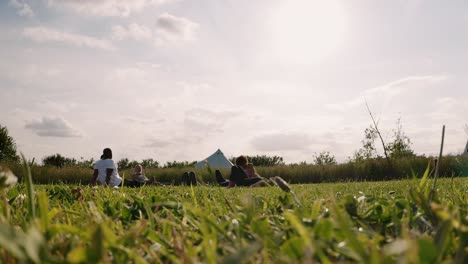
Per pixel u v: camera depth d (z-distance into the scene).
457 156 20.25
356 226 1.26
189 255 0.83
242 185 12.13
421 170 22.53
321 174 25.64
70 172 24.36
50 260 0.55
